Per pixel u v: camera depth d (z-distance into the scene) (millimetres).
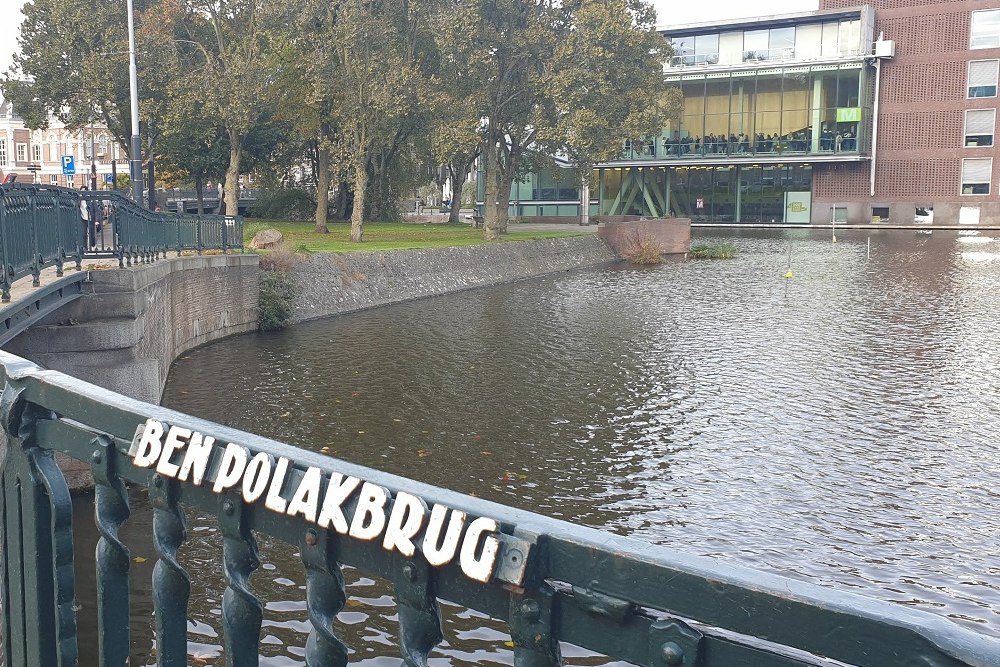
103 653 2096
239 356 21641
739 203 70188
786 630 1135
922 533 10617
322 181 44875
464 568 1356
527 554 1301
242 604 1781
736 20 65438
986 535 10539
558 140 44438
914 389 17766
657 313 28891
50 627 2227
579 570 1298
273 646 8203
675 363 20750
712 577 1188
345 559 1580
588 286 37500
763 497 11859
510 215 75500
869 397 17156
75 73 42531
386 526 1473
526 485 12516
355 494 1529
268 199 59188
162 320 18516
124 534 10359
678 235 50594
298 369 20141
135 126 30234
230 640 1794
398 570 1492
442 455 13883
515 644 1363
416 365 20703
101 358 13195
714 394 17641
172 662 1960
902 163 66562
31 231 11047
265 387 18281
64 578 2193
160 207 59812
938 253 46344
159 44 39719
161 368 17859
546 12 45000
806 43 65125
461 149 41031
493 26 43375
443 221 70938
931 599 8984
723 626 1186
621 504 11711
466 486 12492
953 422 15359
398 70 38750
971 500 11672
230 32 41406
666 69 67250
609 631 1291
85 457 2072
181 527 1938
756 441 14430
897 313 27656
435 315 29250
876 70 65562
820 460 13375
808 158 65562
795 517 11141
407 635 1490
